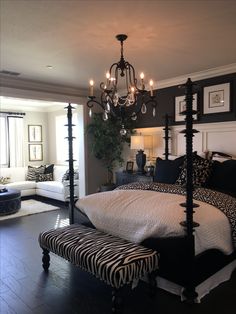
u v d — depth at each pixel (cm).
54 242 263
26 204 617
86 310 221
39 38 285
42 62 366
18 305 229
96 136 539
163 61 370
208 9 229
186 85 220
